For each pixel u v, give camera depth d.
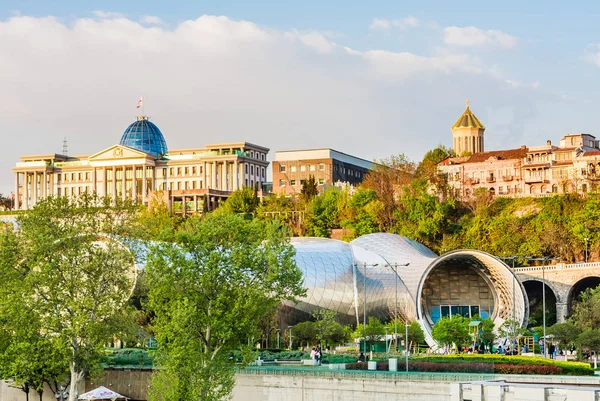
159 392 95.31
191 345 94.31
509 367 108.06
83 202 116.81
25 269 112.75
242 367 102.38
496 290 184.75
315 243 180.12
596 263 189.62
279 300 106.75
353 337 149.25
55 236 110.75
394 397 97.94
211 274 99.56
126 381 116.31
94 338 107.69
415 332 151.25
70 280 108.38
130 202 115.56
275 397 106.56
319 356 122.50
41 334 116.44
